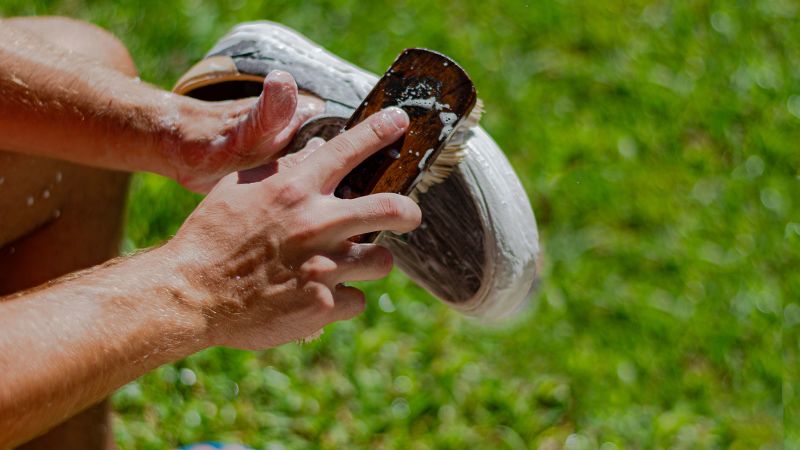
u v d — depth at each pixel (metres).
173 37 3.50
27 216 1.92
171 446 2.55
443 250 1.95
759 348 2.91
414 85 1.58
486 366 2.83
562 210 3.19
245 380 2.70
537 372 2.82
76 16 3.55
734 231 3.18
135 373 1.34
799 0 3.88
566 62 3.63
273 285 1.39
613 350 2.87
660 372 2.85
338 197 1.54
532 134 3.35
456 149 1.74
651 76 3.60
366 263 1.44
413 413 2.69
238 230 1.39
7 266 1.98
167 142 1.76
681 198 3.26
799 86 3.65
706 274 3.06
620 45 3.72
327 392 2.71
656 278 3.06
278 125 1.69
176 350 1.36
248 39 2.06
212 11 3.60
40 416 1.26
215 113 1.76
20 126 1.75
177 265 1.37
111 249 2.08
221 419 2.61
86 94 1.75
